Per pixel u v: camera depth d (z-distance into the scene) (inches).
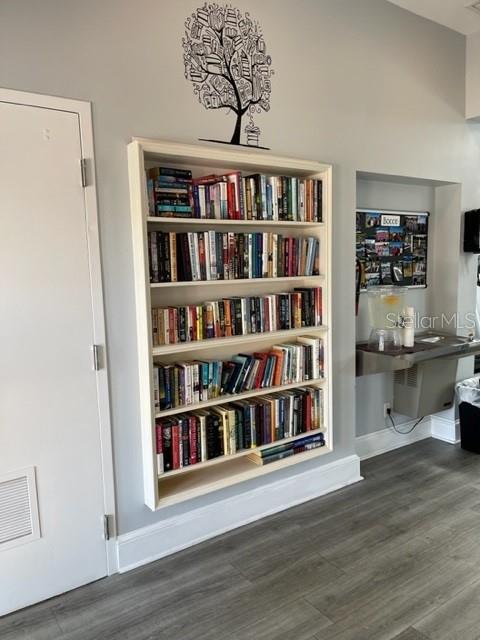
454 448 149.8
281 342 116.1
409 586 86.2
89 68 81.1
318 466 120.6
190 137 93.6
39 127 77.1
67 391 83.4
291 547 98.9
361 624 77.5
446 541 99.9
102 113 83.0
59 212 80.0
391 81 126.1
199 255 93.1
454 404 152.4
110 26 82.8
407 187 146.7
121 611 81.7
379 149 125.0
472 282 156.9
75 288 82.6
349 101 117.7
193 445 94.9
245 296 109.1
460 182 146.8
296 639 74.7
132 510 92.7
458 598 82.8
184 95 92.2
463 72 144.3
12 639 76.1
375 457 143.9
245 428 102.3
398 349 126.1
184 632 76.9
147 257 85.8
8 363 77.4
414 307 153.6
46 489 82.7
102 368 86.5
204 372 95.9
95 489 87.9
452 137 143.1
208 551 98.0
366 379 141.9
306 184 108.3
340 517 110.3
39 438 81.3
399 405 147.4
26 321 78.4
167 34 89.3
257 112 102.4
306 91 109.8
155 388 89.4
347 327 122.8
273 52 103.9
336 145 116.0
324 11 111.5
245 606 82.3
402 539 101.0
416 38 130.6
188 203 91.4
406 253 148.5
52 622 79.4
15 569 81.1
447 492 121.1
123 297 88.0
